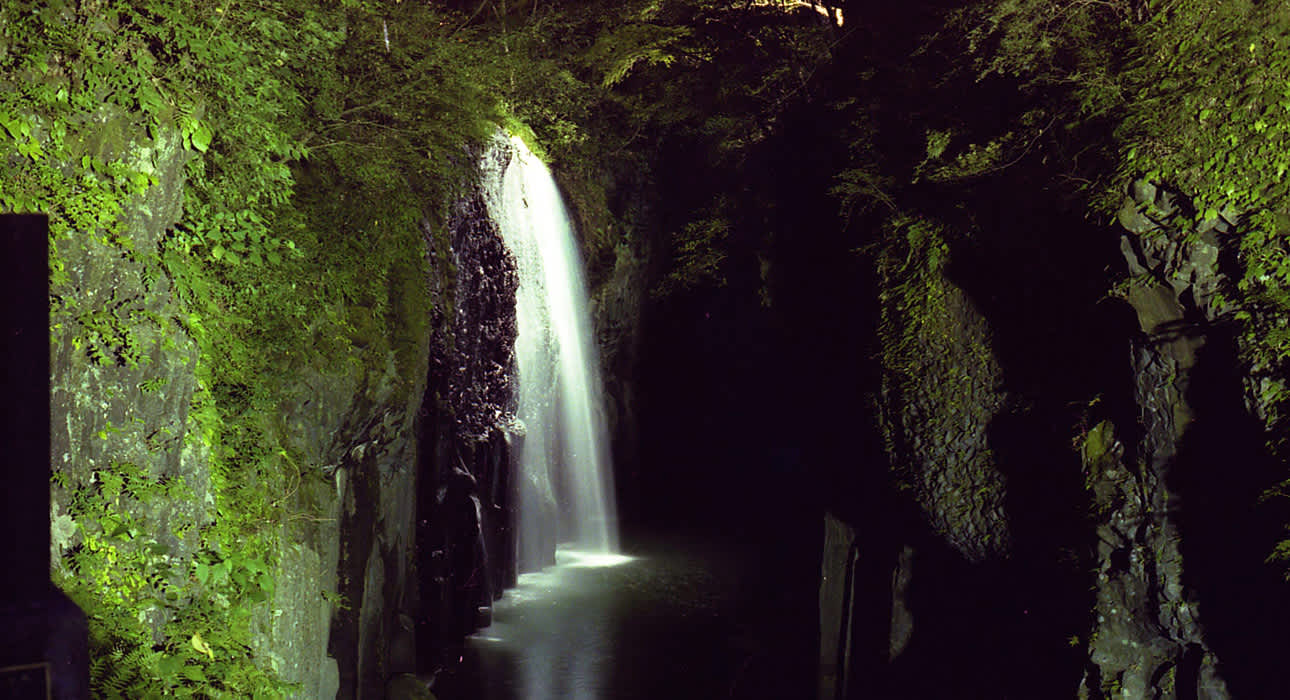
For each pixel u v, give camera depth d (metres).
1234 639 6.84
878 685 10.19
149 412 4.91
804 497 13.26
